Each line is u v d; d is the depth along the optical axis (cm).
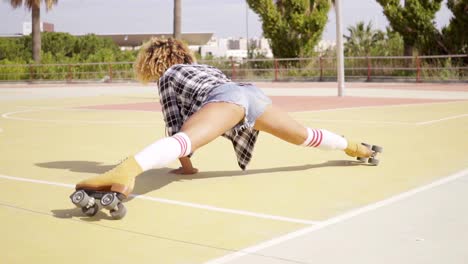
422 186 499
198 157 668
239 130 492
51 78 3356
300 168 592
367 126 930
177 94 496
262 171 581
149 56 513
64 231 390
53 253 347
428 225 387
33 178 560
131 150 734
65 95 2062
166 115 501
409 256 331
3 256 343
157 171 588
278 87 2408
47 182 541
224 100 469
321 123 988
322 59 2873
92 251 350
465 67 2442
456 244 350
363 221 399
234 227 393
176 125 497
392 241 356
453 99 1521
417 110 1195
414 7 2559
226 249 349
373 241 357
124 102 1641
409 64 2648
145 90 2425
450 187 493
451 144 720
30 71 3372
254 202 459
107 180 407
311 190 496
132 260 334
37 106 1517
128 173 407
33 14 3491
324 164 610
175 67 503
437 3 2558
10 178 560
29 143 804
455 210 422
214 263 325
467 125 912
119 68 3338
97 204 415
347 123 981
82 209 415
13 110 1391
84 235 381
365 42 2880
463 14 2477
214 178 551
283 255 335
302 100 1552
